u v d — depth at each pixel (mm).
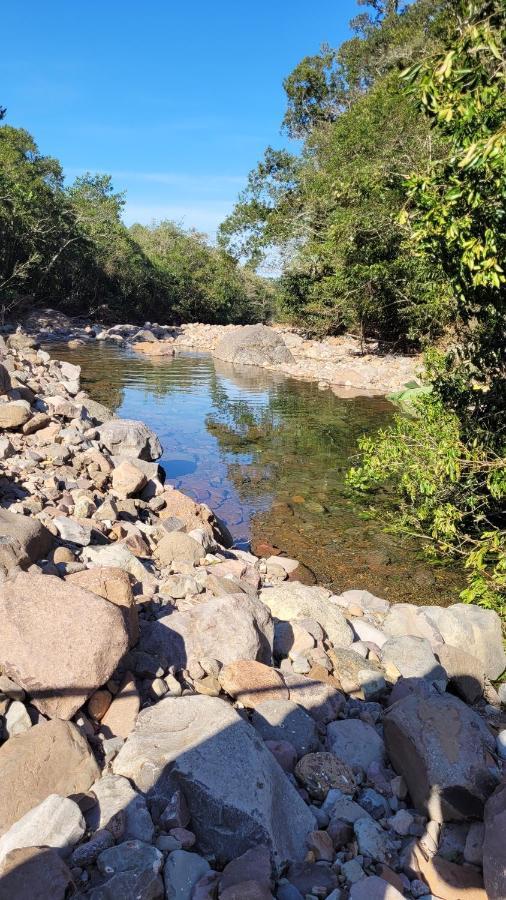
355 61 33844
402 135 19438
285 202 30172
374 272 19500
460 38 4301
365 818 2791
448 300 7016
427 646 4402
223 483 9000
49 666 3051
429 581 6340
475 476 6586
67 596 3260
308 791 2990
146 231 52688
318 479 9312
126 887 2260
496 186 4305
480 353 6535
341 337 27297
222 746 2775
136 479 7426
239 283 48250
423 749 2990
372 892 2365
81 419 9711
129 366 19984
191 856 2449
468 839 2754
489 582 5637
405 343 24344
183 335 29828
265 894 2236
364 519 7875
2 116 29359
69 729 2828
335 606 5047
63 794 2670
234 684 3559
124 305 39094
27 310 30297
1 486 6395
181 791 2664
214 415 13406
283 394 16500
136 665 3588
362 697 3994
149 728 3053
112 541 5867
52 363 14320
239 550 6758
